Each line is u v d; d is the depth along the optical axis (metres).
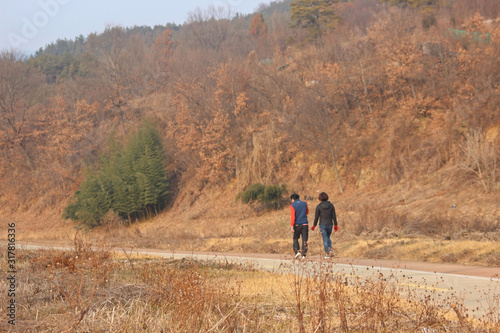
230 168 55.41
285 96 55.25
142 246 34.00
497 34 43.78
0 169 77.94
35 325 7.33
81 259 13.29
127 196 56.16
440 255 16.95
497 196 30.83
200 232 41.41
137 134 62.59
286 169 50.69
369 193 41.34
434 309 8.13
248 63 64.56
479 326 7.30
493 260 14.98
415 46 47.47
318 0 87.50
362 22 87.00
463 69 42.25
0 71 79.75
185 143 58.28
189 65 77.69
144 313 8.05
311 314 7.73
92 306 8.34
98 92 82.25
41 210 69.81
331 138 47.72
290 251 23.44
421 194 36.16
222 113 56.28
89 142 73.75
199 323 7.30
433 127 41.94
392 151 42.22
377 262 17.06
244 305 8.55
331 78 50.84
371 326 7.38
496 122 36.59
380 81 48.97
